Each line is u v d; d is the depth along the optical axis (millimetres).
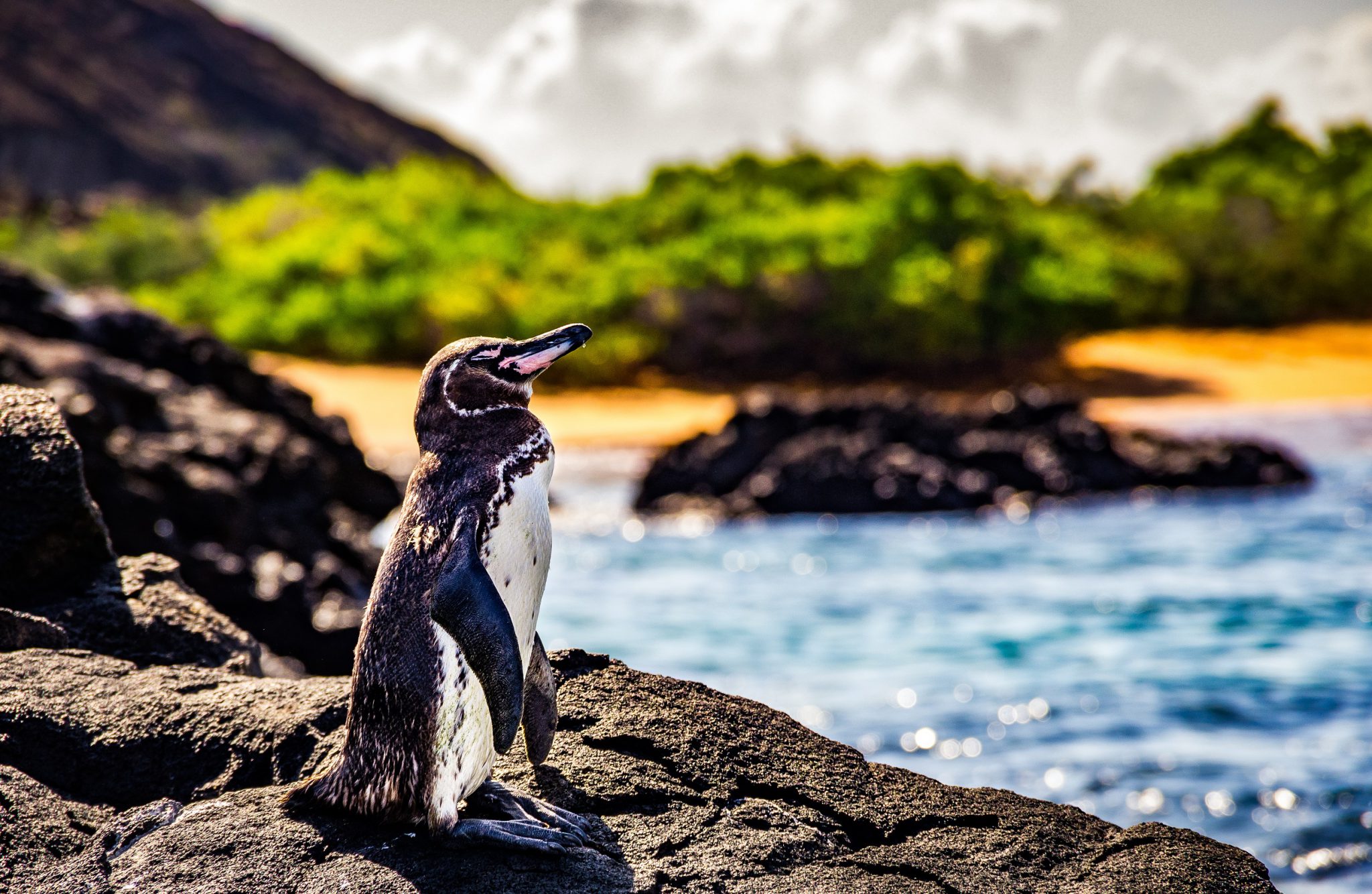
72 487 7727
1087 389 79250
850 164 120188
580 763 6090
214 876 5172
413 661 5230
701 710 6625
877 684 15117
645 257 89938
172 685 6777
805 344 85188
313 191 114438
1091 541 28047
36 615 7516
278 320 82062
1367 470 41500
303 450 19281
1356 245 106312
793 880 5344
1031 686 14781
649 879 5238
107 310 21172
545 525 5547
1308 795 10789
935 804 6125
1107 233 107938
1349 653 15977
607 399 73812
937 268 82562
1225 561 24344
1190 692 14273
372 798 5441
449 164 123688
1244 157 137250
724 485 36812
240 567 15461
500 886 5098
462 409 5555
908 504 34500
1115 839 5941
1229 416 65250
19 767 6207
